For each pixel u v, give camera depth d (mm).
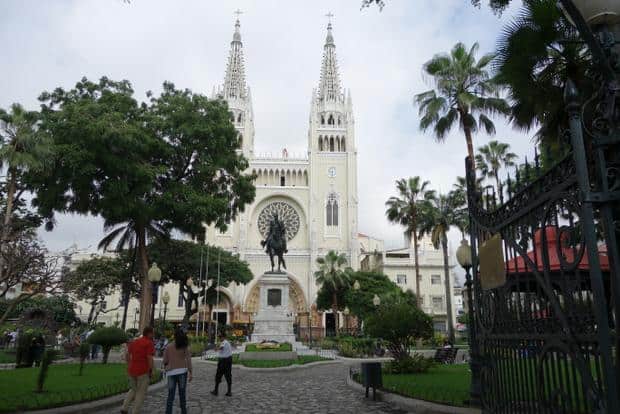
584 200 4328
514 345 7137
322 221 83312
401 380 17375
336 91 91375
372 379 14086
